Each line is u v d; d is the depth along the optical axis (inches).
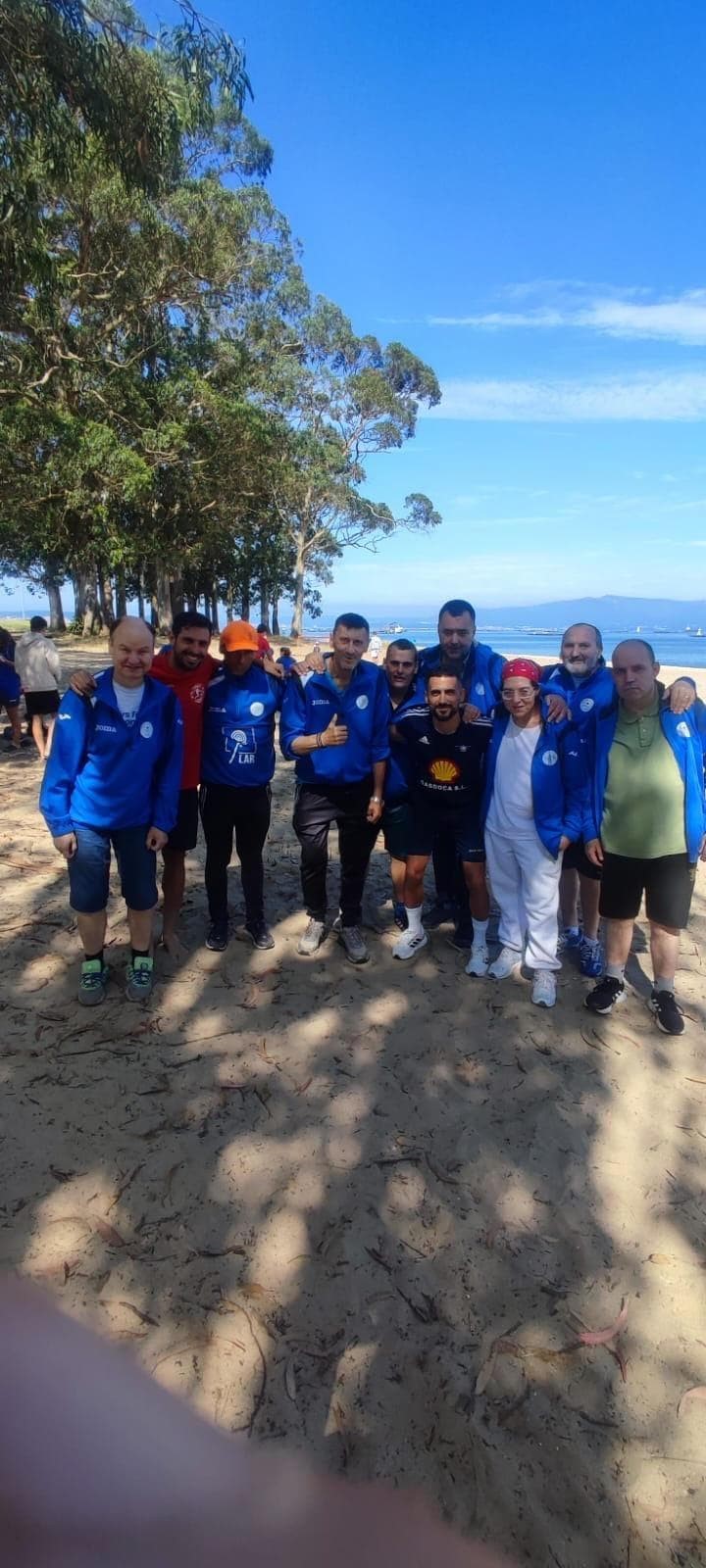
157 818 145.0
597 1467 73.9
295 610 1927.9
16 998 150.1
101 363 869.8
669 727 141.6
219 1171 108.0
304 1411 77.0
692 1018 153.3
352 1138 115.8
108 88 294.0
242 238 878.4
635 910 149.7
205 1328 85.3
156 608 1411.2
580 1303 90.7
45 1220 98.0
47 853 233.9
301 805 166.9
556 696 151.0
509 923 166.9
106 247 772.6
